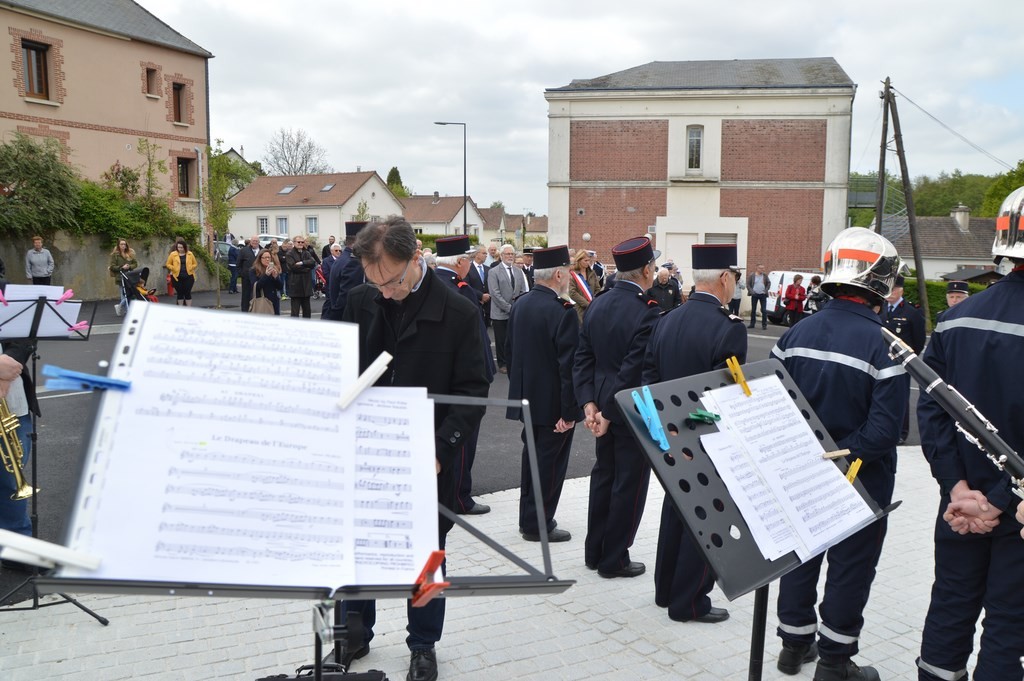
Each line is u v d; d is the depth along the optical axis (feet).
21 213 64.39
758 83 90.02
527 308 16.03
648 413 7.40
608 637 12.15
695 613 12.62
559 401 15.84
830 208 87.71
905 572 14.93
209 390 5.65
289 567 5.24
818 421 8.82
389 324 10.19
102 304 64.28
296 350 6.17
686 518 7.10
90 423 5.25
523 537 16.44
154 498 5.11
